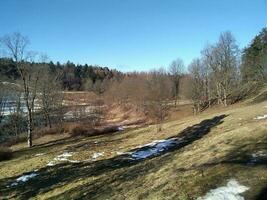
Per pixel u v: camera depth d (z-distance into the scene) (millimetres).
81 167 25203
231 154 16266
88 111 92938
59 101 77500
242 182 12062
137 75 140125
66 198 17641
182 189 12914
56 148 38562
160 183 14922
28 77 46875
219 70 67875
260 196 10836
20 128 66688
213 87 79250
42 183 22047
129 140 36000
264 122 23094
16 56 45531
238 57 70375
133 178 18156
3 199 19812
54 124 69750
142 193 14414
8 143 51000
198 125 34344
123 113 88062
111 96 110438
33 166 27984
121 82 121062
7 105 86875
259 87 70062
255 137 19016
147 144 30953
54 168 26172
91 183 19594
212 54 69188
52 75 84188
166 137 32812
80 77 167875
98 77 170375
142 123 65500
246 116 31156
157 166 19641
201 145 22516
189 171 15086
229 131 23812
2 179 24984
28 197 19438
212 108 69812
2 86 63344
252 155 15062
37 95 68250
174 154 22469
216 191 11812
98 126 60500
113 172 21344
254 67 73438
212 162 15773
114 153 29078
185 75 99875
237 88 77062
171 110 76750
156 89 89188
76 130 50625
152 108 76812
